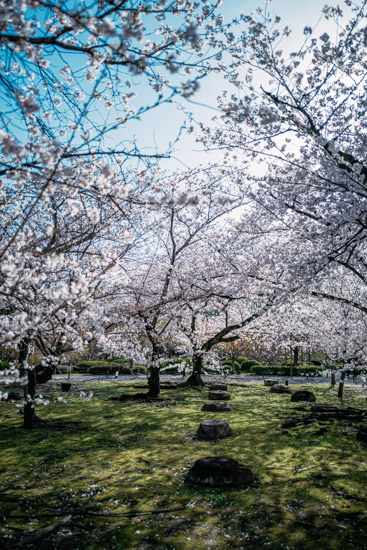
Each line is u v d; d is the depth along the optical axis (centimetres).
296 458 848
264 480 731
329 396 1855
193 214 1387
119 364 3534
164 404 1614
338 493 656
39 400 676
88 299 516
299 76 766
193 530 547
